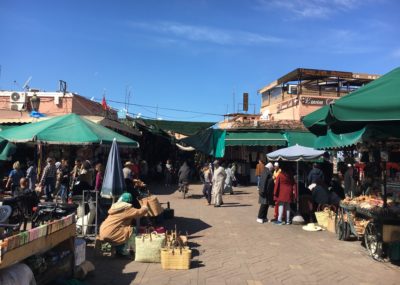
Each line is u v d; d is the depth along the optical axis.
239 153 31.41
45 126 10.45
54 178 15.34
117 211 8.38
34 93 21.84
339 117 6.06
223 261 8.22
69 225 6.37
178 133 46.97
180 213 15.08
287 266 7.89
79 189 10.24
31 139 9.86
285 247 9.55
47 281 5.74
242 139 28.97
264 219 13.18
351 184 12.48
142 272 7.35
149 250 7.97
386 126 7.69
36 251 5.23
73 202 9.87
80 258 6.90
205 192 18.25
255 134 29.33
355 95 6.29
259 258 8.48
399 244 8.19
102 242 8.30
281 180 12.86
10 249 4.59
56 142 10.00
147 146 31.56
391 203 8.63
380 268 7.77
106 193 9.50
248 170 30.59
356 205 9.53
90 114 23.50
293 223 12.87
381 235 8.19
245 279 7.02
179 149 43.62
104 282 6.75
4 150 8.66
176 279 6.96
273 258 8.50
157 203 11.18
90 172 12.36
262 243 9.99
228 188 22.80
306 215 13.53
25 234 4.94
